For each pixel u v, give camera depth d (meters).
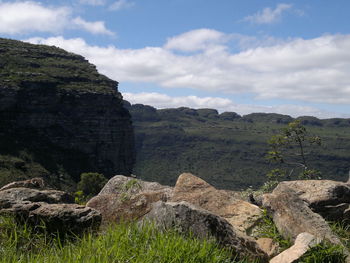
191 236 5.13
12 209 5.95
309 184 8.73
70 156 153.25
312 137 38.88
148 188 8.41
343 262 5.30
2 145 133.38
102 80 189.62
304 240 5.51
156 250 4.34
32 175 130.38
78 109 158.38
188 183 8.00
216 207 7.39
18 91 143.25
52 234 5.60
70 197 7.88
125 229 4.97
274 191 7.61
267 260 5.47
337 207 8.12
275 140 39.09
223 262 4.62
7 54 177.62
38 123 148.00
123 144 175.62
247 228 6.89
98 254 4.25
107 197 7.65
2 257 4.48
